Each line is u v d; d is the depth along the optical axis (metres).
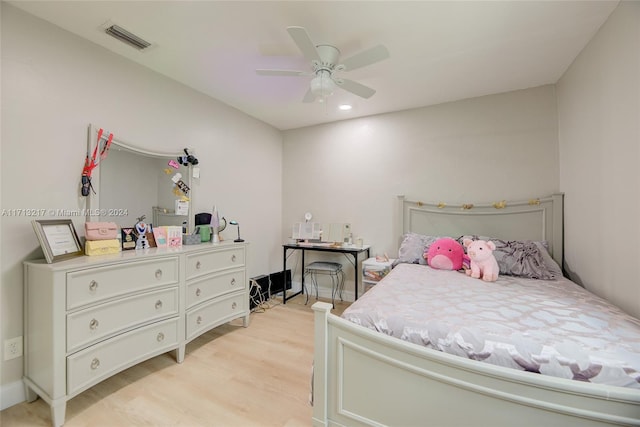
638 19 1.44
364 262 3.08
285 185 4.10
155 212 2.45
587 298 1.66
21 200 1.69
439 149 3.10
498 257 2.36
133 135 2.28
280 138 4.10
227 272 2.62
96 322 1.67
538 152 2.66
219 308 2.53
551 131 2.61
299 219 3.99
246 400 1.71
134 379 1.92
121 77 2.20
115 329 1.76
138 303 1.89
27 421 1.53
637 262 1.47
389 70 2.36
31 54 1.73
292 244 3.77
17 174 1.68
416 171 3.22
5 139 1.63
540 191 2.65
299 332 2.69
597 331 1.18
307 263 3.92
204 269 2.39
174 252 2.12
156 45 2.05
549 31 1.84
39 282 1.58
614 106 1.67
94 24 1.82
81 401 1.69
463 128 2.98
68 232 1.83
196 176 2.79
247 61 2.27
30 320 1.65
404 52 2.09
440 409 1.14
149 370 2.03
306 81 2.61
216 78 2.56
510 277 2.23
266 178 3.81
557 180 2.58
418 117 3.21
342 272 3.71
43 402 1.68
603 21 1.74
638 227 1.47
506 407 1.02
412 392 1.19
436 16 1.70
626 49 1.54
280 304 3.51
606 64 1.74
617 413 0.88
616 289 1.67
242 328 2.78
